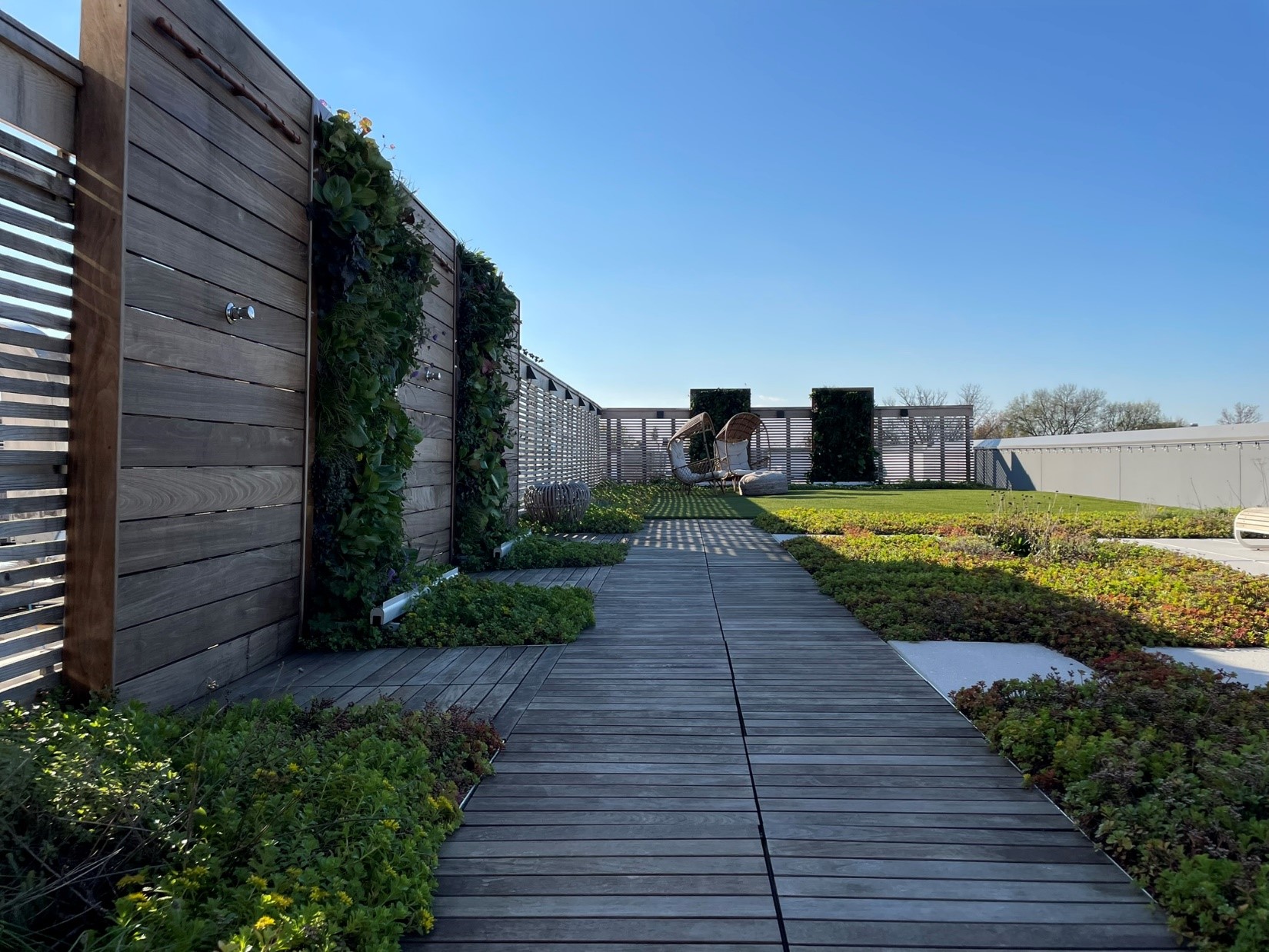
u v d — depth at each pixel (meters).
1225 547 9.14
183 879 1.47
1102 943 1.65
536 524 9.94
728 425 19.86
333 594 4.23
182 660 3.09
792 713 3.16
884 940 1.65
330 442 4.22
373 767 2.29
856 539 8.88
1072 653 4.09
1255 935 1.54
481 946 1.63
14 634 2.49
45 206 2.50
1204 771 2.22
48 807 1.53
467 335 6.82
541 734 2.92
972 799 2.36
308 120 4.09
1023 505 13.06
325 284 4.20
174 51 2.95
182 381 3.04
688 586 6.20
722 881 1.89
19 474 2.44
